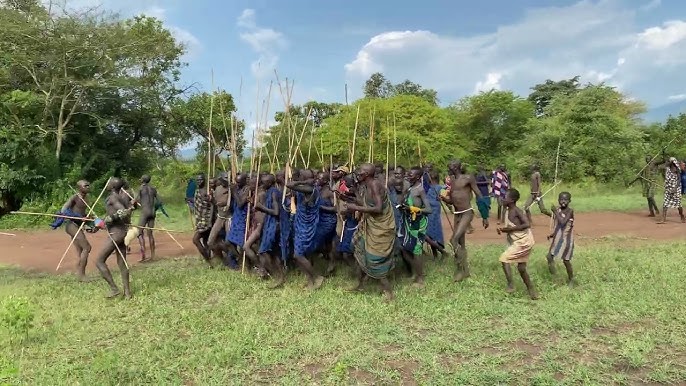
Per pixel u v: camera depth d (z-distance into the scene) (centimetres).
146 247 1234
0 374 428
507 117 3120
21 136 1803
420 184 776
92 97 2056
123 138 2339
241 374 506
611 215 1588
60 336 609
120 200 761
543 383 468
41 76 1931
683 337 566
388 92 4219
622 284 759
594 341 563
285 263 808
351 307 685
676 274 798
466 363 514
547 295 721
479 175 1238
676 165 1372
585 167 2527
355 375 498
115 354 531
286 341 578
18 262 1091
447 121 2642
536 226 1398
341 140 2306
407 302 701
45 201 1775
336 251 850
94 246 1283
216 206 938
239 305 710
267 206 798
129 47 2061
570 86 4634
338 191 786
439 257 957
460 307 675
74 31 1877
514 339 570
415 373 495
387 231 699
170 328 631
